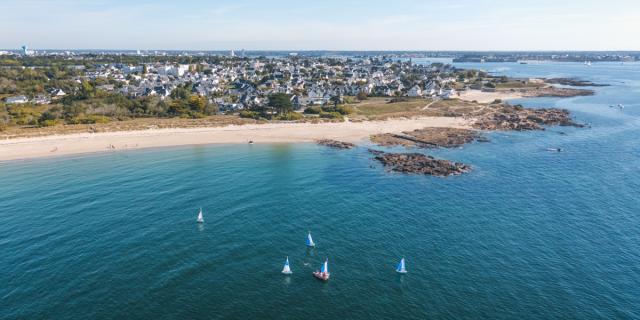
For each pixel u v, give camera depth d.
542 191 92.75
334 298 53.56
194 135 148.25
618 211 81.44
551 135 153.62
